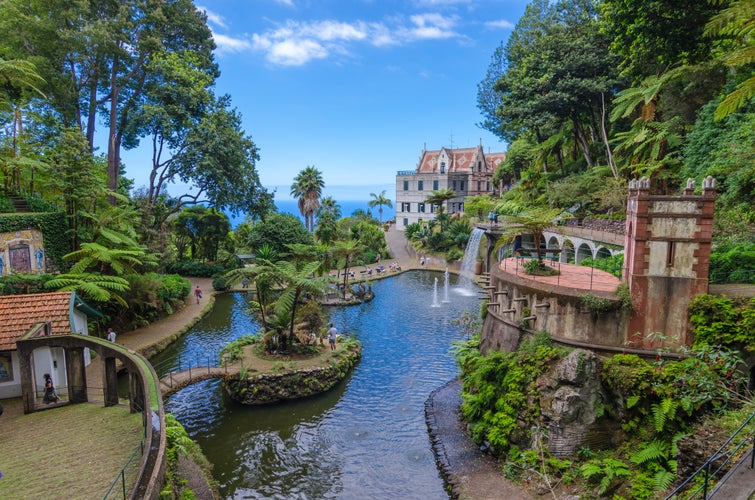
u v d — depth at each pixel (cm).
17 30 3150
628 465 1197
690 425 1160
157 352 2675
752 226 1883
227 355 2384
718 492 725
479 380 1638
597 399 1297
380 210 9119
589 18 3675
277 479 1530
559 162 4719
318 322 2641
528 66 3819
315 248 4553
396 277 5256
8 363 1538
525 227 1873
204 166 3969
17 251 2489
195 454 1569
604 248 3022
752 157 1922
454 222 6031
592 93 3509
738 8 900
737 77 2267
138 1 3744
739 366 1227
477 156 7769
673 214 1327
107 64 3762
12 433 1216
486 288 2119
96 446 1107
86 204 2992
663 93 2909
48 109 3506
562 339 1503
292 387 2128
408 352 2738
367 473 1542
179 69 3875
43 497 880
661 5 1866
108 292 2517
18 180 2989
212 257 5666
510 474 1357
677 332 1344
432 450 1655
